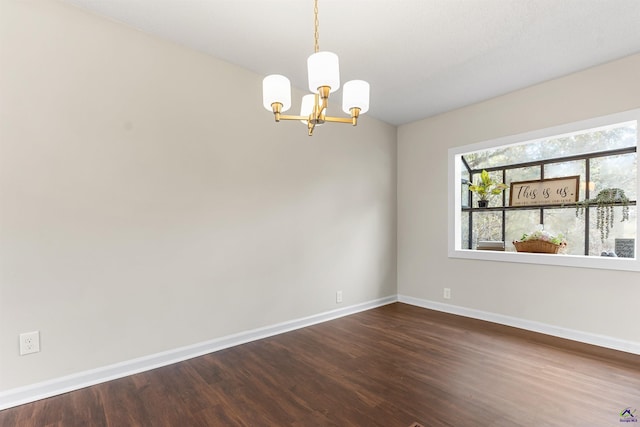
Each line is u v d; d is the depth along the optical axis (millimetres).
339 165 3584
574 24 2135
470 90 3188
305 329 3119
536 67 2729
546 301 2967
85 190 2027
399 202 4273
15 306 1804
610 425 1597
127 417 1700
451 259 3707
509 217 3809
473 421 1646
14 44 1815
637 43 2354
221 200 2641
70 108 1981
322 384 2043
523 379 2082
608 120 2617
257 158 2875
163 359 2316
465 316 3553
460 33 2254
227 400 1861
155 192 2303
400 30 2219
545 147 3740
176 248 2395
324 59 1331
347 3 1939
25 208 1836
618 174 3129
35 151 1866
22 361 1818
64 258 1953
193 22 2164
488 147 3402
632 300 2500
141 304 2234
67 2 1974
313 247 3305
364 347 2654
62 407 1784
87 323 2025
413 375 2152
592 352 2512
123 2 1963
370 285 3908
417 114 3861
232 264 2697
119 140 2156
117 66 2156
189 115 2477
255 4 1964
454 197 3697
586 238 3240
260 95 2902
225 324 2648
